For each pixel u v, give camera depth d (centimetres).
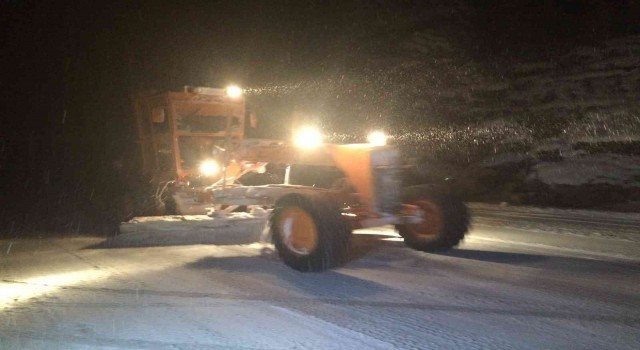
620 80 2931
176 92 1527
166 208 1476
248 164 1238
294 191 1089
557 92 3000
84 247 1259
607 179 2014
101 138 2161
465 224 1083
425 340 662
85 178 2269
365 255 1083
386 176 1030
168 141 1546
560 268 974
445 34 3841
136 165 1723
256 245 1194
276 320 732
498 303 788
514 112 2898
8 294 875
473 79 3356
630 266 988
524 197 1972
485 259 1045
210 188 1243
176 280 928
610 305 777
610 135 2420
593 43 3441
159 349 648
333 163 1052
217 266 1017
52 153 2675
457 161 2455
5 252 1237
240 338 675
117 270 1005
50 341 679
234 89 1602
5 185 2595
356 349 640
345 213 1028
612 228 1370
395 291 849
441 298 813
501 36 3756
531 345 645
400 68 3531
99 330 711
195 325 720
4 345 669
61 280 952
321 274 949
